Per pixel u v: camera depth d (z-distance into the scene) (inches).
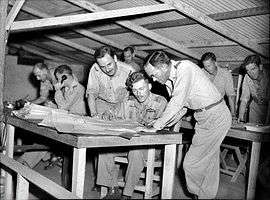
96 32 264.5
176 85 118.0
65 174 161.3
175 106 116.2
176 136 117.0
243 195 160.6
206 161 130.6
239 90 211.3
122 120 134.2
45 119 122.3
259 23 163.2
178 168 194.5
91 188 161.3
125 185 136.0
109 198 136.3
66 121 118.7
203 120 129.0
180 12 170.4
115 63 140.3
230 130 142.9
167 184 121.6
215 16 169.3
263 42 177.6
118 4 200.8
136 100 147.0
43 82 197.2
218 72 176.6
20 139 204.2
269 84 172.1
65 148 161.5
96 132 104.7
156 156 148.3
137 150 132.3
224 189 170.6
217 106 126.6
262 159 178.1
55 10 241.4
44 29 284.4
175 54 257.3
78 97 177.0
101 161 139.3
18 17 271.7
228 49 211.3
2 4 172.4
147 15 199.8
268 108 172.9
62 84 172.2
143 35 226.5
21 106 168.4
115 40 271.4
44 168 196.1
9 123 145.0
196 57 238.7
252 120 179.6
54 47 343.0
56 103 179.3
